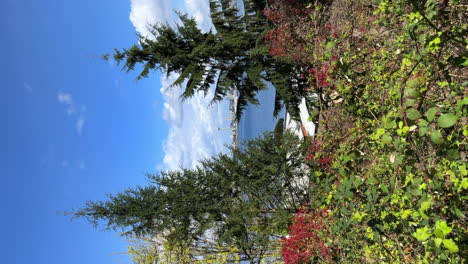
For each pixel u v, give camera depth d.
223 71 11.21
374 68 3.75
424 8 2.47
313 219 5.95
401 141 2.23
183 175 10.62
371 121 3.23
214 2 10.99
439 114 2.29
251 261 9.87
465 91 2.28
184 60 10.89
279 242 9.74
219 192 10.43
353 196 2.96
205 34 10.86
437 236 1.79
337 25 7.20
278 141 9.84
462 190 2.09
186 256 10.37
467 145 2.25
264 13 9.84
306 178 10.07
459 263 1.96
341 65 3.36
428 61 2.63
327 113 4.75
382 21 4.26
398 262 3.17
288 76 10.39
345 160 3.03
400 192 2.56
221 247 10.38
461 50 2.81
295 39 8.29
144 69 10.77
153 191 10.52
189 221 10.38
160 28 10.39
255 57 10.59
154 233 10.31
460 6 2.73
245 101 11.90
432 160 2.36
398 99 2.62
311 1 9.17
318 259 6.39
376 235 2.94
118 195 10.55
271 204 10.32
